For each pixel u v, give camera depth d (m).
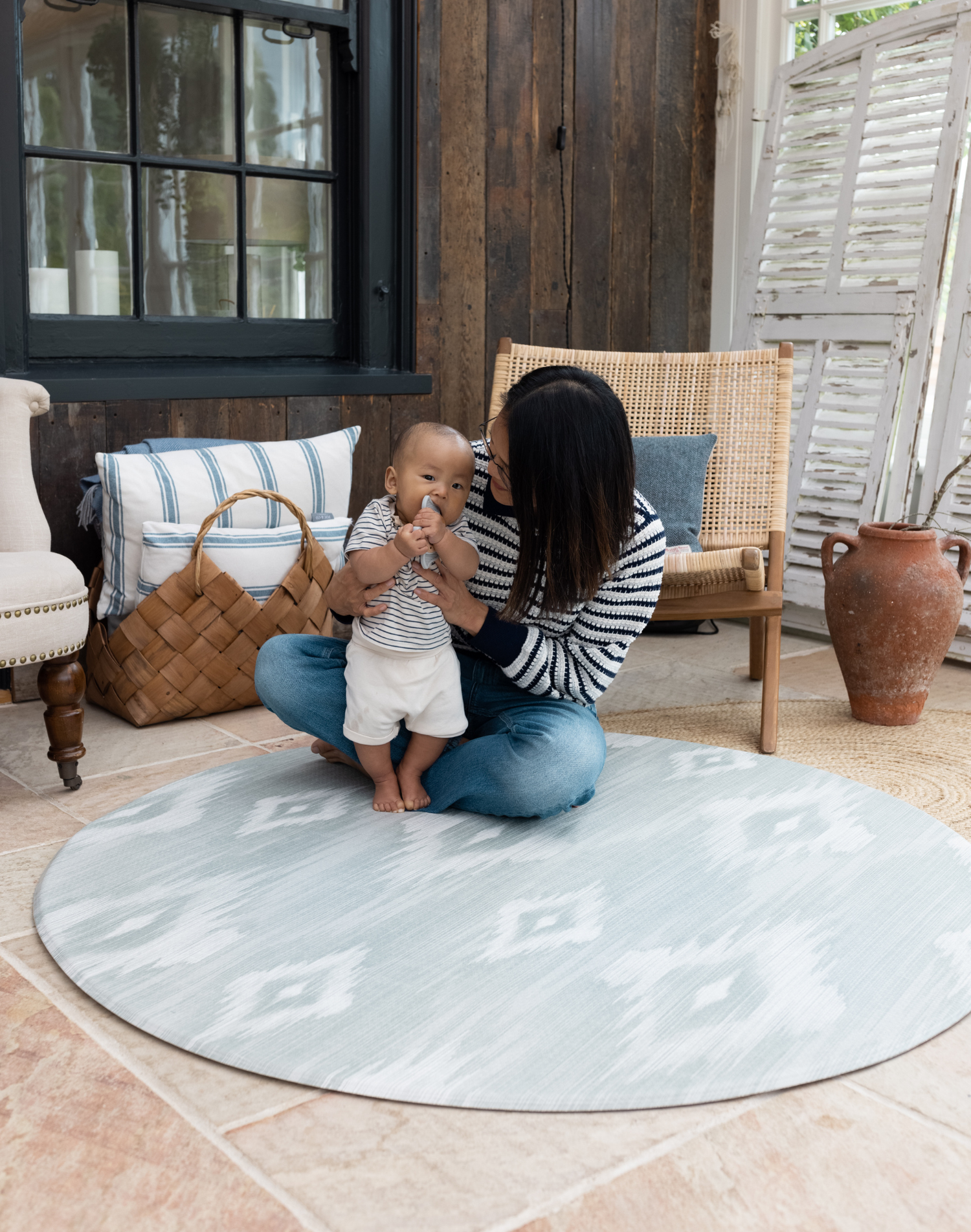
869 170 3.38
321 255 3.23
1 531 2.16
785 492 2.70
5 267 2.65
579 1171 1.14
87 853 1.83
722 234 3.94
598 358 2.86
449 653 1.88
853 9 3.58
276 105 3.06
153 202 2.91
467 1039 1.33
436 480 1.73
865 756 2.40
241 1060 1.30
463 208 3.36
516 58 3.40
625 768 2.22
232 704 2.62
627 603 1.85
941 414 3.19
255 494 2.46
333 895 1.68
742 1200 1.11
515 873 1.75
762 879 1.74
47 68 2.71
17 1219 1.07
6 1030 1.37
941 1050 1.35
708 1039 1.34
